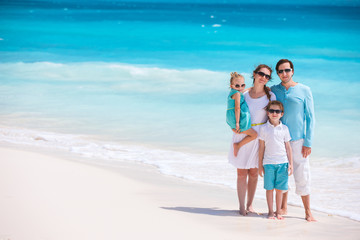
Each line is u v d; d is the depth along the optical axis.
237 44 29.38
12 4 77.75
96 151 9.17
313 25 41.59
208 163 8.55
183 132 11.01
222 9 77.56
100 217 4.26
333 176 7.82
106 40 31.62
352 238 4.34
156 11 68.06
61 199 4.75
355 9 74.62
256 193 6.73
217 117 12.50
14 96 14.95
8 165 6.08
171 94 15.59
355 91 15.88
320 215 5.56
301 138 5.01
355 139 10.31
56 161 6.85
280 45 28.75
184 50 27.09
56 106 13.66
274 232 4.38
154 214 4.62
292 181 7.55
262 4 108.69
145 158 8.80
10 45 28.52
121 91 16.05
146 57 24.58
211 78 18.28
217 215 4.98
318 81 17.77
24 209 4.25
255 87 5.11
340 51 25.84
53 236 3.62
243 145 5.11
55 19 46.81
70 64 21.53
